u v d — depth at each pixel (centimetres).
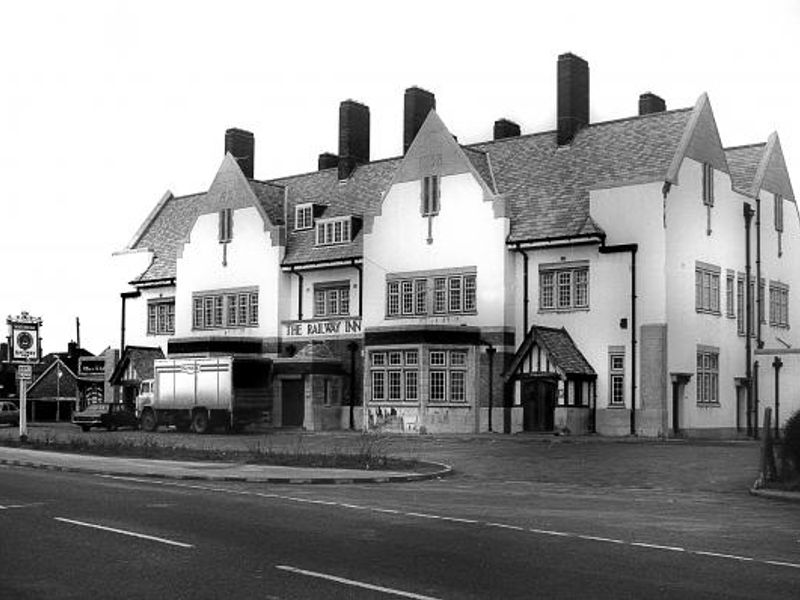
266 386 4825
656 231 4003
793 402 4444
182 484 2169
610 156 4409
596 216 4169
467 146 5006
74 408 7550
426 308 4600
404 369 4438
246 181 5434
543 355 4097
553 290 4278
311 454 2870
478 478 2469
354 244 5012
